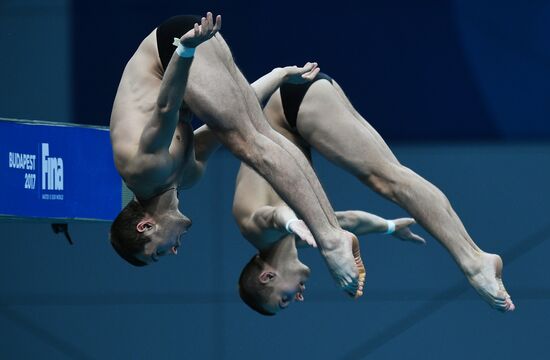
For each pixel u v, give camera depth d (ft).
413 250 115.85
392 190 71.56
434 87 115.55
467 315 114.93
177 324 116.26
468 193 115.44
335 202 115.75
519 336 114.73
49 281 117.08
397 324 115.24
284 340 115.85
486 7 115.34
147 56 64.75
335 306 115.75
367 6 115.85
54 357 116.06
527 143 115.44
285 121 72.90
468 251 70.64
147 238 63.62
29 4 116.98
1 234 117.60
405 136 115.75
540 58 115.03
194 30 56.44
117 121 62.90
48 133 79.97
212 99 60.23
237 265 116.47
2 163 76.28
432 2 115.65
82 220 82.23
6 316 116.57
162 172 61.46
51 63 116.47
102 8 116.57
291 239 76.13
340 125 71.56
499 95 115.34
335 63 115.55
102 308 116.67
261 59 115.44
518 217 115.44
